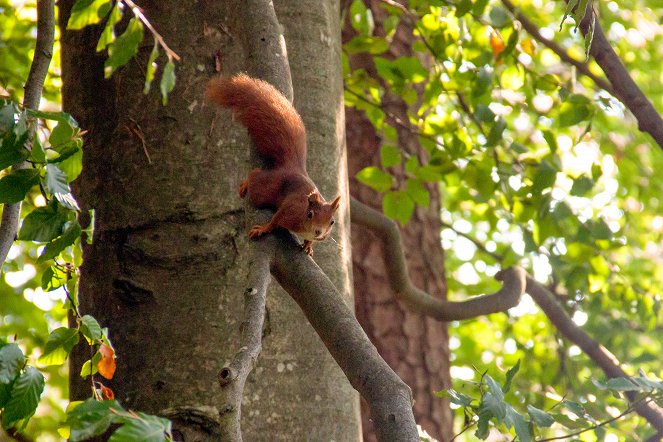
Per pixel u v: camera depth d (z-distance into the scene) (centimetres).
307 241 844
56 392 1936
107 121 924
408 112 1547
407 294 1362
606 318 1719
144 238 873
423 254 1652
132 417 476
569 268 1698
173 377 826
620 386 886
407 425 595
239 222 870
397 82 1450
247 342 613
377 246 1593
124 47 610
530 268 1898
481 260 2383
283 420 836
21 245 1614
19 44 1698
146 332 845
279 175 835
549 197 1462
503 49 1420
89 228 729
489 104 1494
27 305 1880
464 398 873
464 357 2267
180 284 855
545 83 1520
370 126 1656
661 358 1759
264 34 842
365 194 1628
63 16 1006
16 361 622
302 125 873
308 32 968
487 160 1536
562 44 2291
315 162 934
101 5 629
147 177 891
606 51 1199
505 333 1981
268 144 855
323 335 670
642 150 2331
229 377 575
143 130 905
